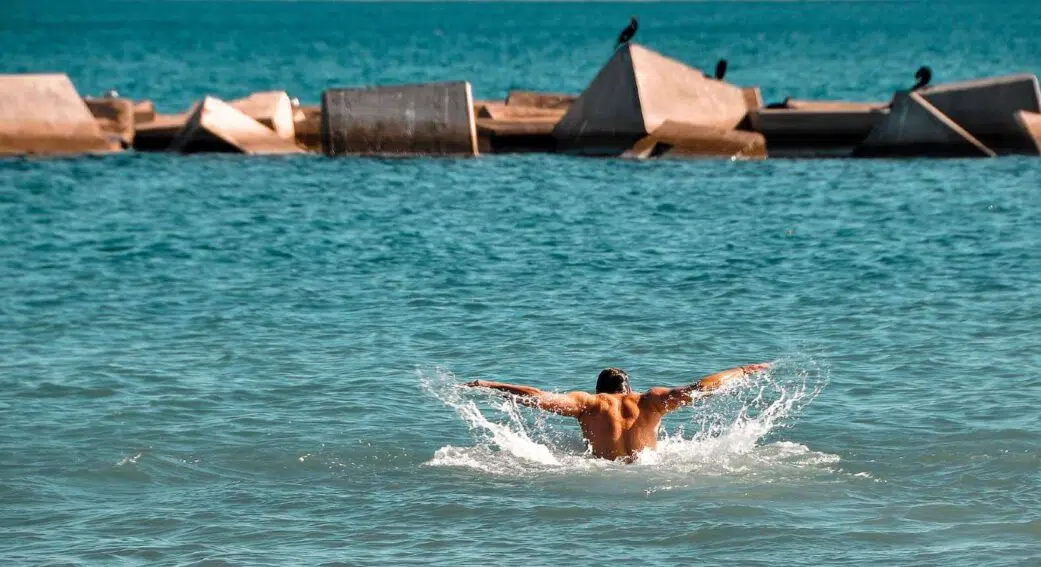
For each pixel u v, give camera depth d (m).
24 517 39.16
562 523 38.47
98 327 66.31
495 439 47.75
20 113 149.38
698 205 115.06
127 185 126.50
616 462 44.84
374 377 56.69
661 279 80.12
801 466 44.09
